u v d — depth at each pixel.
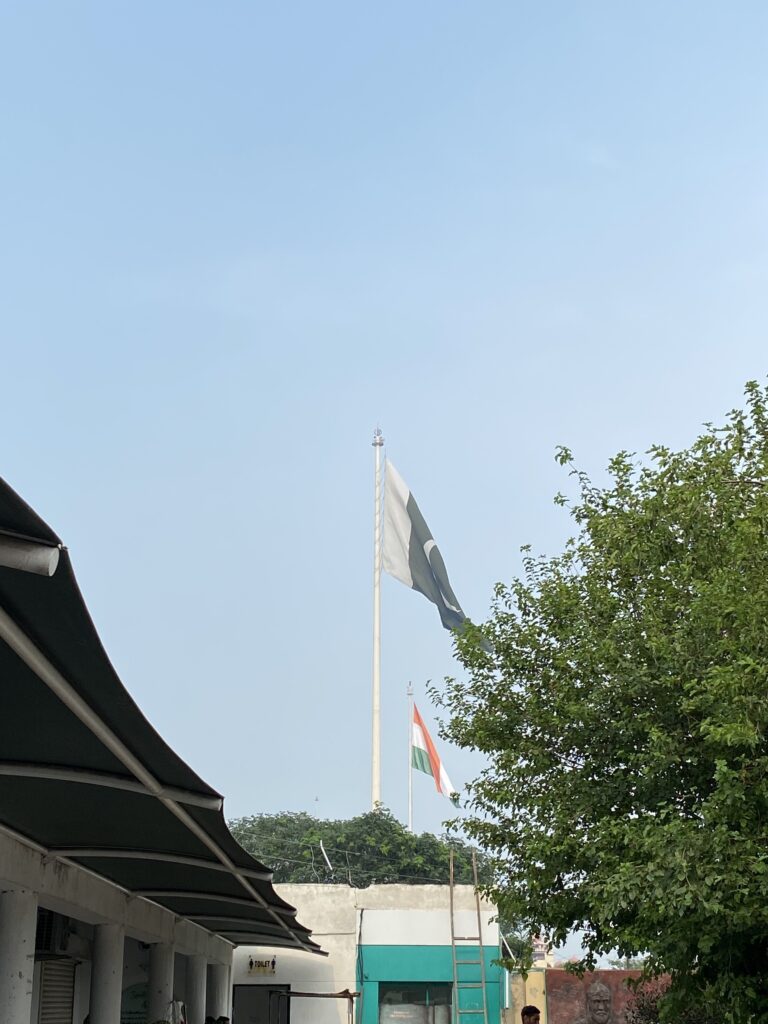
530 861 15.65
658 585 14.92
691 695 13.46
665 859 12.01
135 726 8.86
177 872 16.83
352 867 48.53
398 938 31.84
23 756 10.22
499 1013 30.83
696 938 12.73
